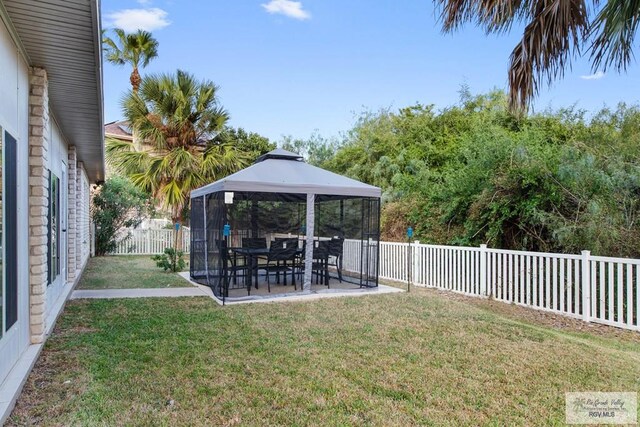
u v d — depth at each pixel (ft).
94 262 42.98
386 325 18.42
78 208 32.63
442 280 28.53
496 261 25.04
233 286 27.35
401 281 32.30
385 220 39.22
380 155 51.96
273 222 31.35
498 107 46.70
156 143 47.88
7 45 11.44
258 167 27.14
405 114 56.18
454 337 16.67
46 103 15.15
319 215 33.55
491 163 28.55
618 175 22.41
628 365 13.80
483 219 28.86
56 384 11.68
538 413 10.43
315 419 10.00
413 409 10.57
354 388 11.77
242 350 14.78
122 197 51.19
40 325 14.29
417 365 13.57
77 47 13.20
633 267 19.70
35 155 14.44
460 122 49.57
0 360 10.57
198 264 30.83
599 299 20.17
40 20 11.50
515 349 15.28
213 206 27.20
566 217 24.48
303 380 12.25
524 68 14.56
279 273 29.60
